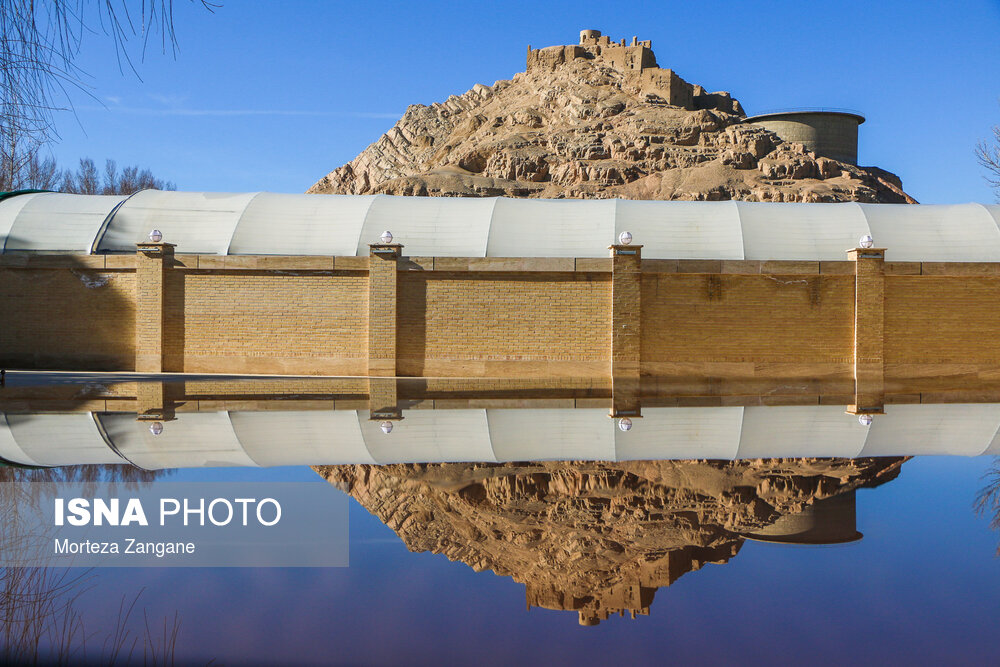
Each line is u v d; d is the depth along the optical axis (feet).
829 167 446.19
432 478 28.37
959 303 82.89
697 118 468.34
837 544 19.79
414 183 435.94
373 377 78.79
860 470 30.40
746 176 428.97
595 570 17.51
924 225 87.30
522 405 53.01
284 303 80.48
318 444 35.81
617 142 462.60
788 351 81.56
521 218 86.02
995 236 85.92
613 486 27.14
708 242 84.38
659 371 80.74
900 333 82.43
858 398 59.41
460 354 80.07
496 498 25.26
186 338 80.43
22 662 11.96
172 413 45.93
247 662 12.03
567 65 583.58
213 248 82.89
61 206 86.58
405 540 20.15
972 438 39.45
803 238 85.35
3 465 28.78
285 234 84.07
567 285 80.43
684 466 31.07
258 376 78.18
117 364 80.59
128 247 82.43
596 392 63.57
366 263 79.71
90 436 36.52
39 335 81.10
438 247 83.15
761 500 24.94
